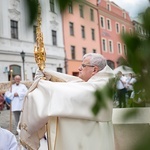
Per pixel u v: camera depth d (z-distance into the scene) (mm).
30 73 23484
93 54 2475
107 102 535
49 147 2209
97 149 2104
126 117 488
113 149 2184
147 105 476
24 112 2305
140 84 432
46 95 2182
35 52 2402
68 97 2049
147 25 415
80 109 2014
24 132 2332
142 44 422
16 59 22016
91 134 2109
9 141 2523
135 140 431
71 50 29516
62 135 2139
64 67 28641
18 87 8086
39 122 2188
